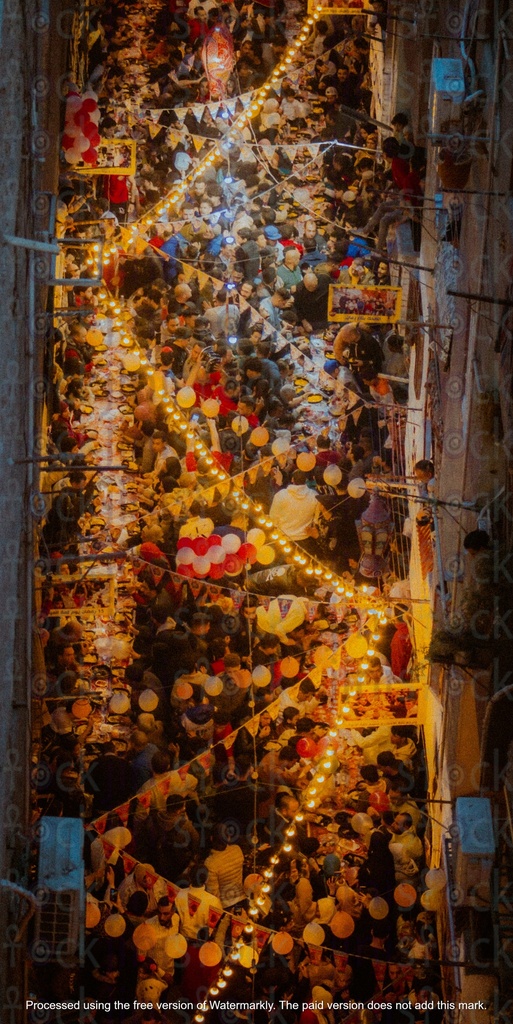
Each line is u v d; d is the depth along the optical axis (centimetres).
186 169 2550
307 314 2347
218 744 1691
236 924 1534
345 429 2139
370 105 2723
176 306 2281
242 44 2781
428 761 1677
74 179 2327
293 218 2508
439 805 1568
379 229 2217
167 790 1614
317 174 2589
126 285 2305
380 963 1495
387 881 1561
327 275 2331
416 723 1658
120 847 1551
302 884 1538
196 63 2762
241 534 1958
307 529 1980
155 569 1897
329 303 1953
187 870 1596
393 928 1518
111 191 2488
